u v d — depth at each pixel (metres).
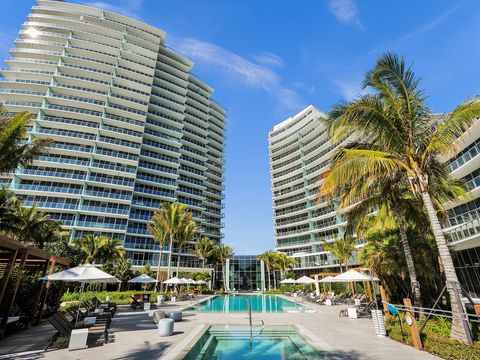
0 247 9.29
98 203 50.53
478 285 21.72
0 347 8.25
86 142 53.22
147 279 23.48
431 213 8.58
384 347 7.81
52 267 13.88
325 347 7.89
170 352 7.43
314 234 62.94
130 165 56.88
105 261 36.94
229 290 58.62
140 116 61.22
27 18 63.94
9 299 11.41
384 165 8.76
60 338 9.46
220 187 81.31
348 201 10.89
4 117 15.05
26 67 57.97
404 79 9.38
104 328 9.12
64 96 56.72
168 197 59.81
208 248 52.91
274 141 85.00
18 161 15.39
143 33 73.06
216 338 10.88
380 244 17.59
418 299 11.05
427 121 9.42
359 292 28.45
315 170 68.88
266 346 9.73
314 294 31.72
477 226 18.91
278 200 76.25
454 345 6.59
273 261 53.94
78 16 67.50
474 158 21.25
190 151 76.25
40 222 27.97
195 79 87.38
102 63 61.25
